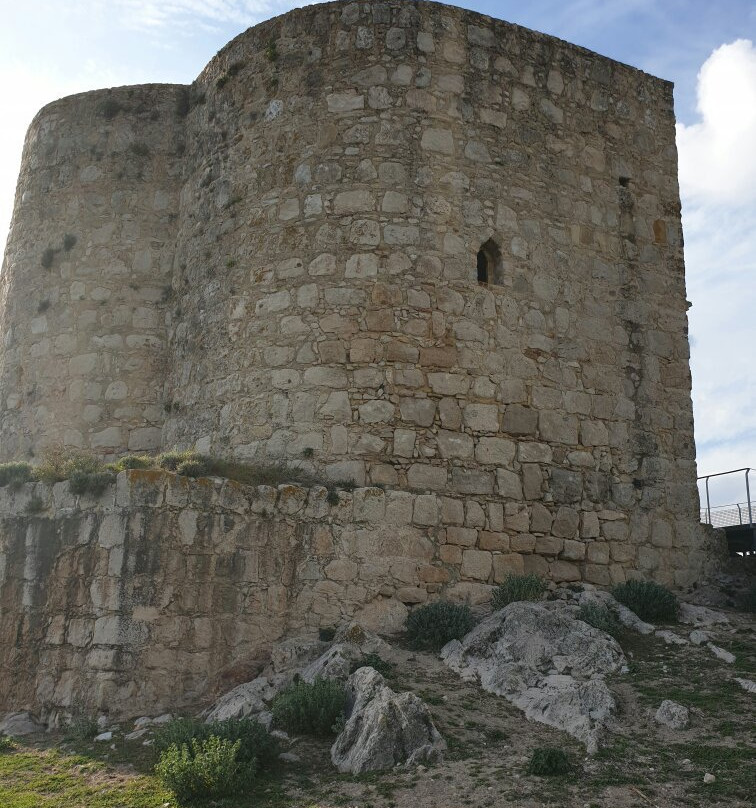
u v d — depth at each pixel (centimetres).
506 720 1267
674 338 2130
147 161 2306
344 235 1880
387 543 1705
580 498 1920
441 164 1934
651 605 1722
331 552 1661
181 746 1200
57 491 1591
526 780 1070
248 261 1962
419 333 1839
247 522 1598
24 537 1588
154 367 2184
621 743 1170
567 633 1492
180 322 2133
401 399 1800
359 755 1154
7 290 2373
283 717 1276
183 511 1545
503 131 2012
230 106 2117
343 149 1927
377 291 1844
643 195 2173
